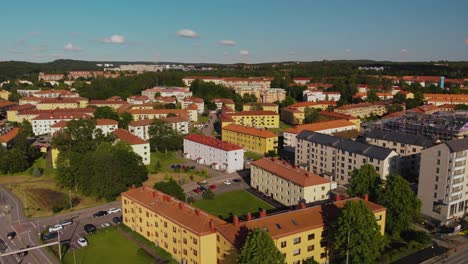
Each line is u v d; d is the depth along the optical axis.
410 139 167.62
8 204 137.75
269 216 91.19
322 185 128.12
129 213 114.81
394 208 106.38
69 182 150.00
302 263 89.81
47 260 96.88
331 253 94.06
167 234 99.19
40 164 190.12
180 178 167.25
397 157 146.50
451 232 111.50
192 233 88.88
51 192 150.88
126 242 106.81
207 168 186.00
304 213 93.94
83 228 116.75
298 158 183.62
